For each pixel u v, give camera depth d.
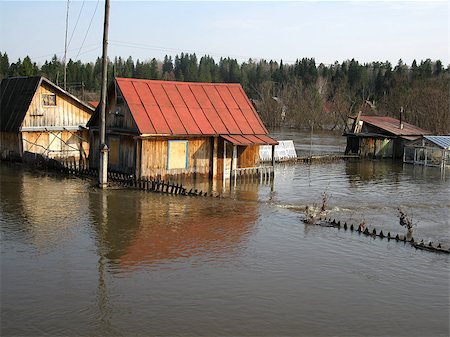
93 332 11.11
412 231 21.20
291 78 135.00
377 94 118.94
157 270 15.12
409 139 53.59
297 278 14.86
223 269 15.43
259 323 11.81
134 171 29.30
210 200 25.94
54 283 13.80
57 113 38.16
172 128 30.11
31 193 25.83
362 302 13.24
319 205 26.12
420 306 13.10
